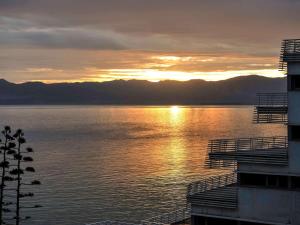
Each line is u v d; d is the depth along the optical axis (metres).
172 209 116.50
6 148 60.47
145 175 163.62
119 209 117.69
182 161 194.62
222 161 46.78
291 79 44.19
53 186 143.75
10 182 145.50
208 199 47.06
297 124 43.66
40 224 105.56
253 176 45.66
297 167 43.31
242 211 45.50
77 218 110.44
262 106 45.62
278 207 44.03
